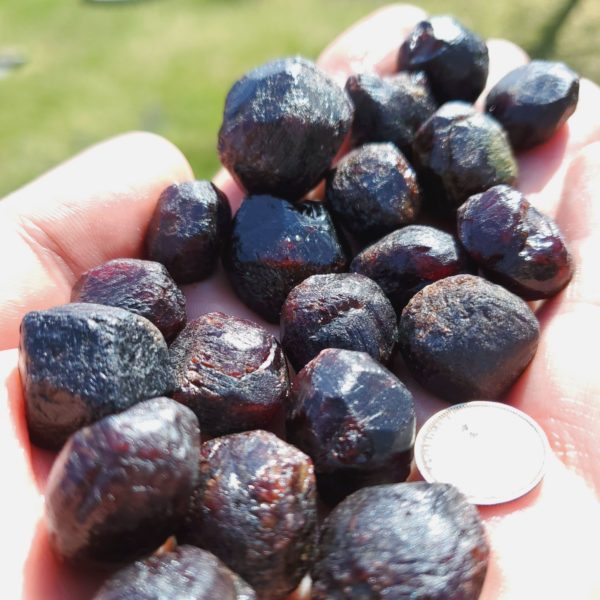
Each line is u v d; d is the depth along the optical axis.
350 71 0.14
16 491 0.07
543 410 0.09
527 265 0.09
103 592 0.06
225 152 0.11
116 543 0.07
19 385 0.08
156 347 0.08
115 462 0.06
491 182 0.11
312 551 0.07
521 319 0.09
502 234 0.10
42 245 0.10
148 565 0.06
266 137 0.10
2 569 0.07
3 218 0.10
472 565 0.07
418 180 0.11
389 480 0.08
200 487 0.07
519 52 0.15
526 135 0.12
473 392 0.09
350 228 0.11
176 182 0.11
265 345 0.09
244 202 0.10
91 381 0.08
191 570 0.06
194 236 0.10
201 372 0.08
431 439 0.08
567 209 0.11
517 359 0.09
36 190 0.10
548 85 0.12
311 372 0.08
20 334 0.08
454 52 0.12
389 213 0.10
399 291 0.10
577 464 0.08
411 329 0.09
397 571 0.07
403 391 0.08
